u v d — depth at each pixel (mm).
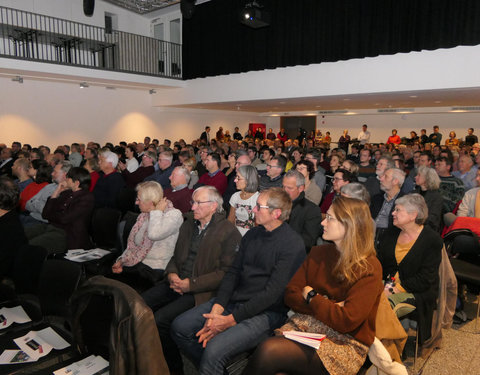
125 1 10805
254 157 6730
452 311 2396
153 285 2621
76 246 3312
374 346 1600
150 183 2699
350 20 7762
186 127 14320
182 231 2492
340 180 3182
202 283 2184
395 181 2994
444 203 4094
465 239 2836
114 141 12172
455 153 6621
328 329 1634
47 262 2145
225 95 10594
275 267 1947
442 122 13219
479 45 6363
